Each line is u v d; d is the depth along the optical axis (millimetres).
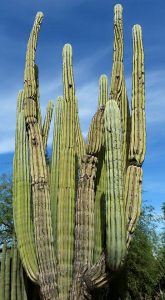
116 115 6195
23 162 7594
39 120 8234
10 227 19219
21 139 7699
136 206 6371
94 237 6977
